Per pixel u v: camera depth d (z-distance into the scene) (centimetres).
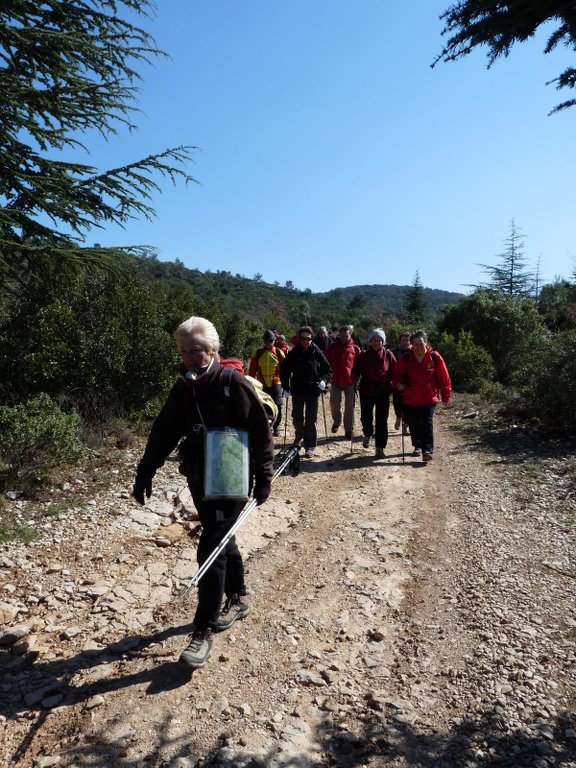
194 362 312
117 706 285
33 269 769
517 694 295
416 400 785
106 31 703
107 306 938
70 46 685
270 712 282
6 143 697
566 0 254
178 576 433
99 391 875
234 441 307
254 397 317
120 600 394
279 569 443
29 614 376
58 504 565
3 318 908
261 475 317
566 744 261
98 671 314
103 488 620
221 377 311
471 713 282
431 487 666
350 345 934
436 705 290
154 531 516
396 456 820
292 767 247
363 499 620
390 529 532
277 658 327
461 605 390
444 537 514
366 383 809
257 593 404
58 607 384
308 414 801
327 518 561
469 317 2119
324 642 346
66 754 254
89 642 344
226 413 312
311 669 317
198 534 514
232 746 258
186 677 308
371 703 291
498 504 595
